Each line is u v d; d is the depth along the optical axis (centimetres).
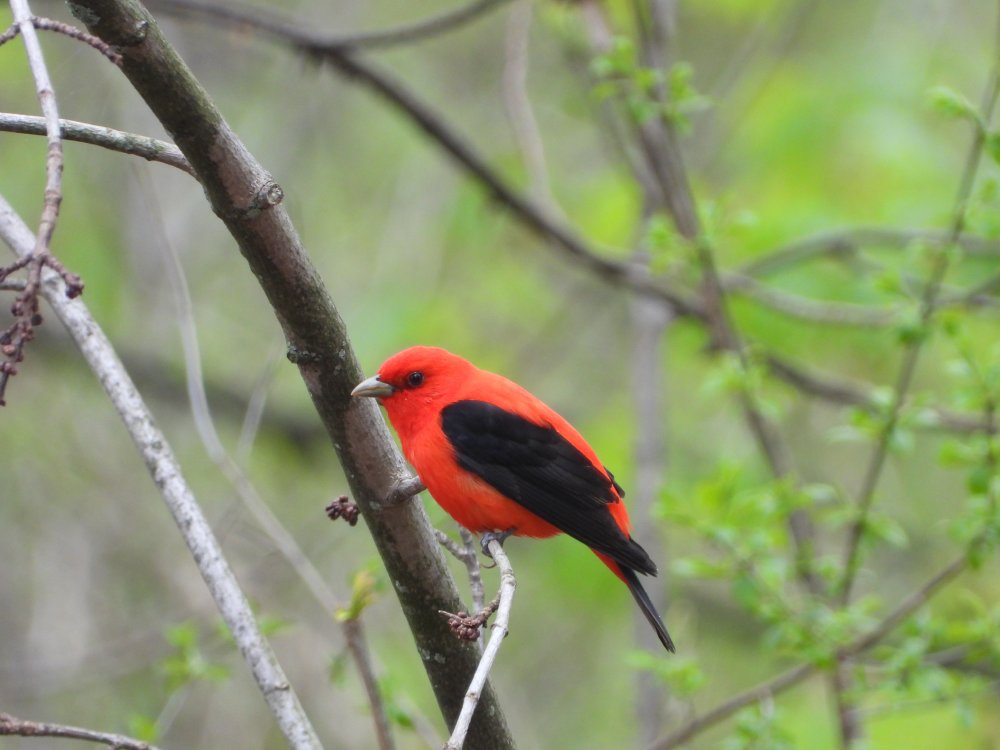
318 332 558
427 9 1694
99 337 657
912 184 1420
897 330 916
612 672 1636
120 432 1512
